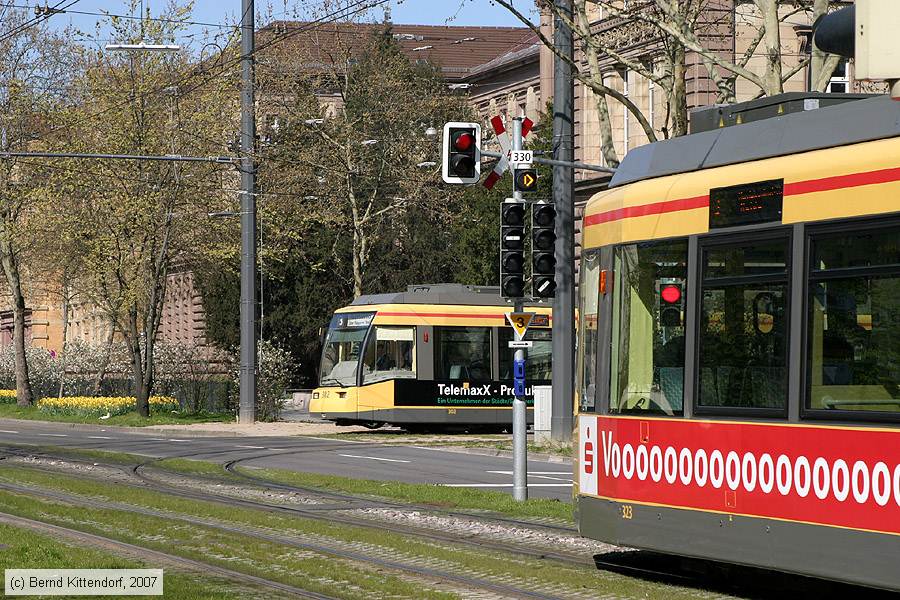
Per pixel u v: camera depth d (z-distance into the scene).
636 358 19.81
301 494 32.12
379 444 52.03
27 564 18.95
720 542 17.86
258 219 73.50
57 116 70.12
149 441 53.78
